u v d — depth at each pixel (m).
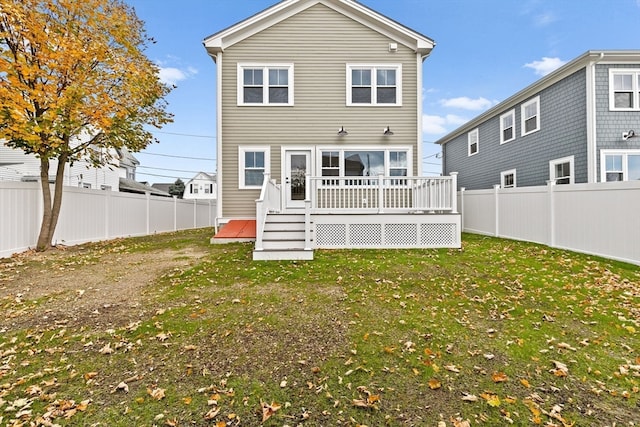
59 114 7.24
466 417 2.24
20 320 3.73
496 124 16.52
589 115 10.91
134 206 11.98
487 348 3.16
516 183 14.82
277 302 4.35
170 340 3.29
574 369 2.81
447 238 8.63
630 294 4.64
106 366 2.84
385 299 4.49
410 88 11.10
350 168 11.02
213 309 4.09
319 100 11.00
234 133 10.88
